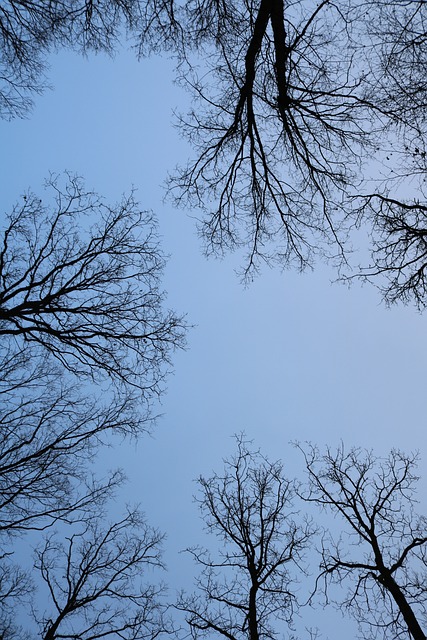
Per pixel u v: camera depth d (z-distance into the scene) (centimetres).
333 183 861
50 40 723
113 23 734
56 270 849
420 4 573
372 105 717
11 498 753
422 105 648
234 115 838
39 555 991
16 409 838
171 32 756
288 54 724
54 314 857
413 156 710
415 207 740
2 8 673
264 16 712
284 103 792
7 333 787
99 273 893
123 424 893
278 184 889
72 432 853
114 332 893
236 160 866
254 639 962
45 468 794
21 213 855
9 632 854
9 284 854
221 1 742
